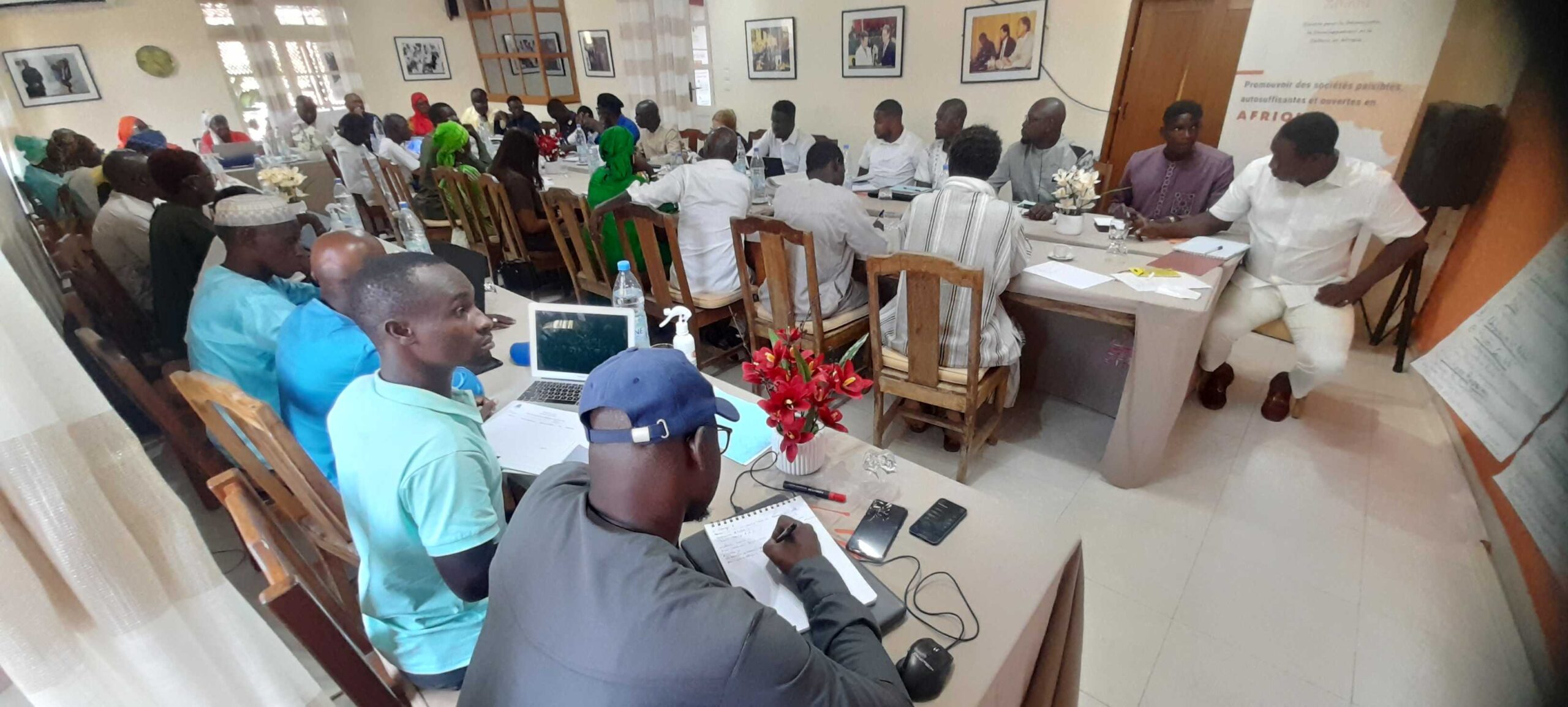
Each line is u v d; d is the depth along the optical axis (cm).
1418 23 229
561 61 683
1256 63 288
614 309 147
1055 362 259
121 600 68
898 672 74
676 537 71
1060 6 368
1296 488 204
